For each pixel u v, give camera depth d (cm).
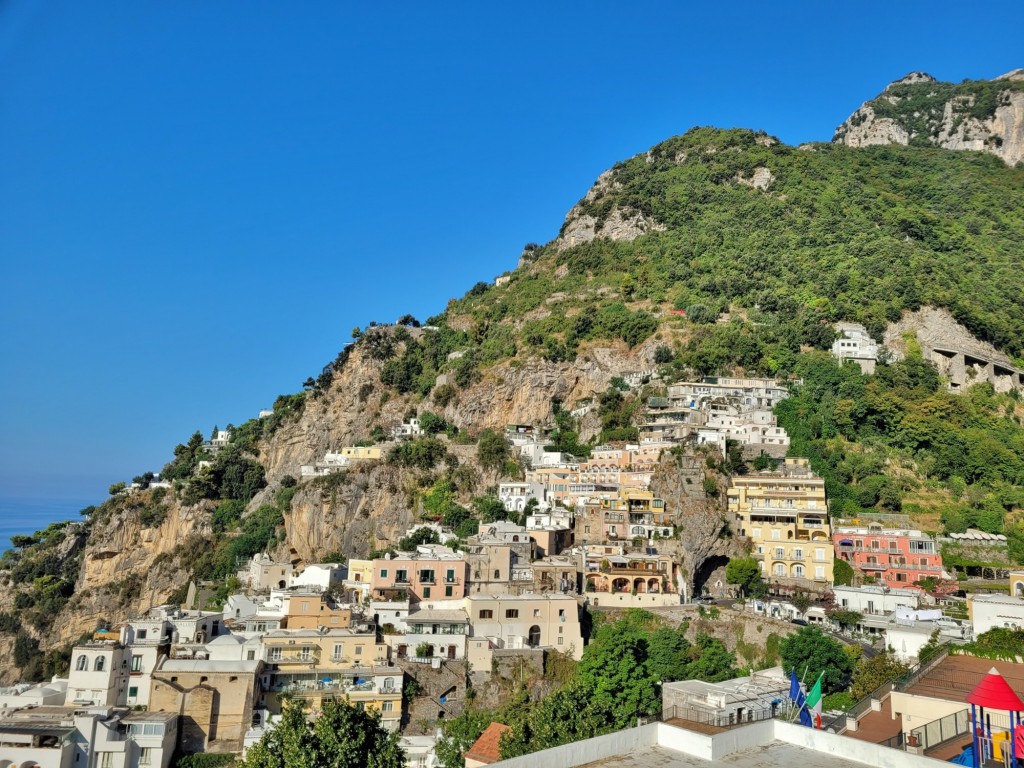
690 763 3778
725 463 18538
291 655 11500
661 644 12712
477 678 12238
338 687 11300
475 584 14375
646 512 17400
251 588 18088
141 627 11394
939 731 5456
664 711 9188
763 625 13250
